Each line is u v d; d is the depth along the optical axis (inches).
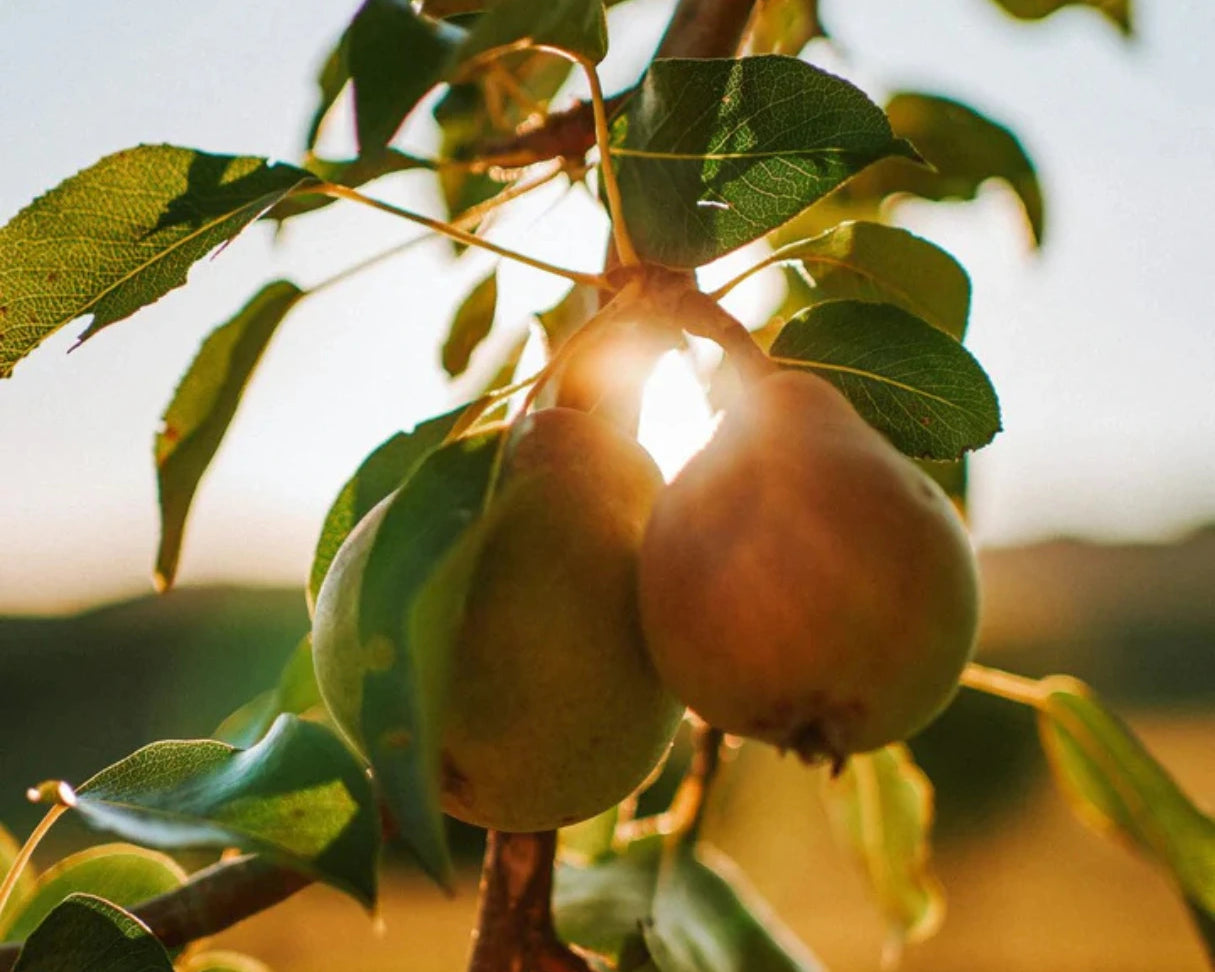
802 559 14.7
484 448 15.8
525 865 17.6
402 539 15.3
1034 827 97.7
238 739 25.2
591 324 16.8
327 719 25.5
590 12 16.7
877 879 30.1
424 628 14.2
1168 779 23.3
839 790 30.1
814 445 15.2
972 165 26.9
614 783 16.0
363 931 90.6
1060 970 82.1
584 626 15.6
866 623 14.7
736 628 14.8
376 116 17.7
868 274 20.2
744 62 16.6
